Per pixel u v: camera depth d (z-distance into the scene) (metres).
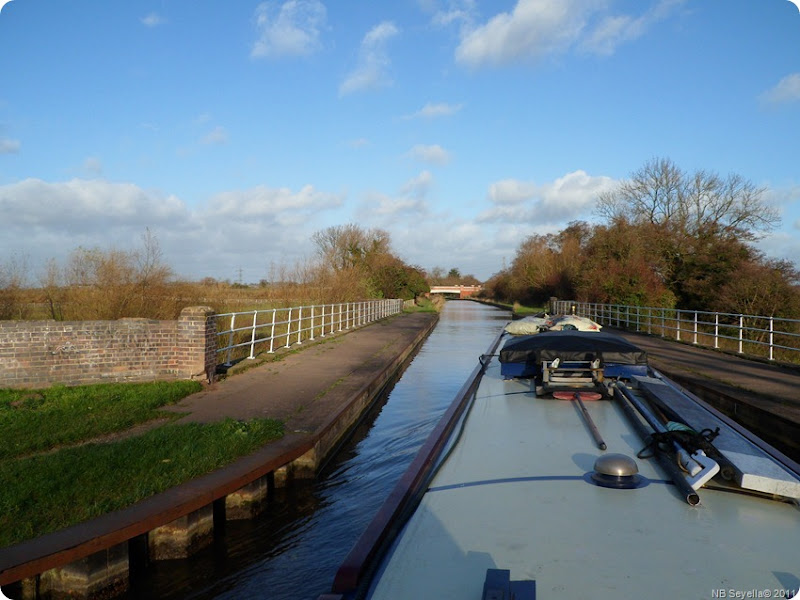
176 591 4.70
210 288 20.73
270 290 27.72
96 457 5.84
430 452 4.32
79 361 9.45
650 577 2.57
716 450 3.89
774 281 22.98
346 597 2.56
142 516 4.66
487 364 8.81
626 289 32.22
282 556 5.33
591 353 6.81
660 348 17.00
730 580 2.54
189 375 10.09
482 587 2.57
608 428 5.09
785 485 3.36
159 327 9.99
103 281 15.44
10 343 9.00
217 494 5.38
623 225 39.09
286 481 6.78
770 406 8.25
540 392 6.32
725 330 24.44
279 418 8.04
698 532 3.01
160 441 6.47
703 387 10.02
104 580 4.44
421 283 60.34
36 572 3.98
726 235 33.44
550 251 58.97
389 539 3.04
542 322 11.16
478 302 101.44
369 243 48.84
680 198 36.12
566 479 3.82
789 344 21.67
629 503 3.40
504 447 4.60
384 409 11.69
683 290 31.84
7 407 7.77
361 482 7.32
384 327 27.97
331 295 28.89
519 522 3.18
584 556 2.78
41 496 4.92
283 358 14.54
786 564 2.69
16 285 14.82
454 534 3.07
